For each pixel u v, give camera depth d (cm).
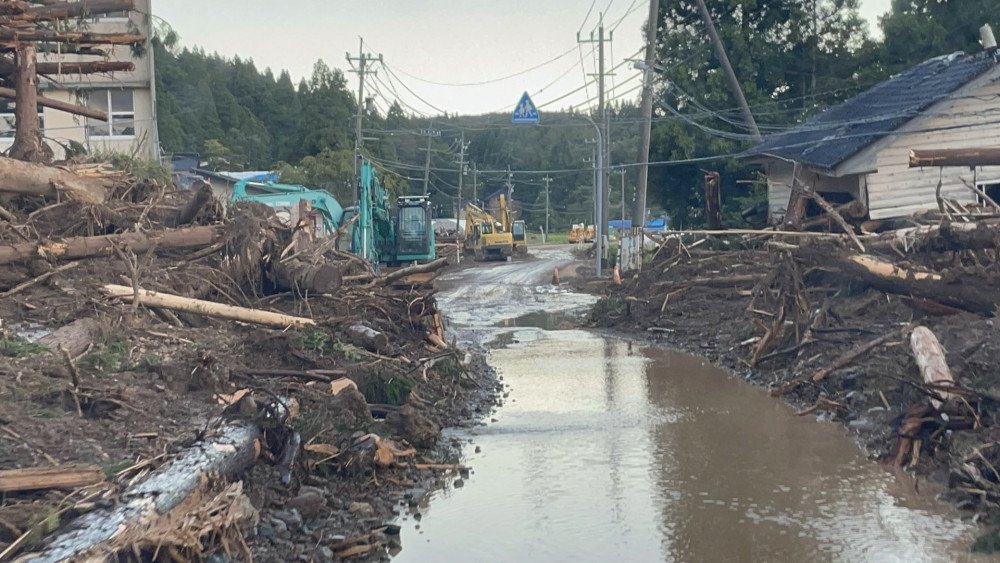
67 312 1303
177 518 711
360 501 994
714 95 4134
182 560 683
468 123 13838
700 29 4325
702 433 1297
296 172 6244
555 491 1046
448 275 5100
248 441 910
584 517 952
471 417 1447
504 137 13512
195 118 7300
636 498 1008
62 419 900
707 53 4250
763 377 1709
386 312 1847
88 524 655
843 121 2872
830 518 917
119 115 3189
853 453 1159
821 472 1079
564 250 8394
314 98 7838
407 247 3020
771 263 2408
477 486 1075
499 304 3544
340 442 1091
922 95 2667
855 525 894
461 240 6931
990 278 1455
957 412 1070
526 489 1058
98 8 1750
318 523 916
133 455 837
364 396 1317
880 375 1279
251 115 8812
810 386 1503
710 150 4159
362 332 1566
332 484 1012
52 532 651
